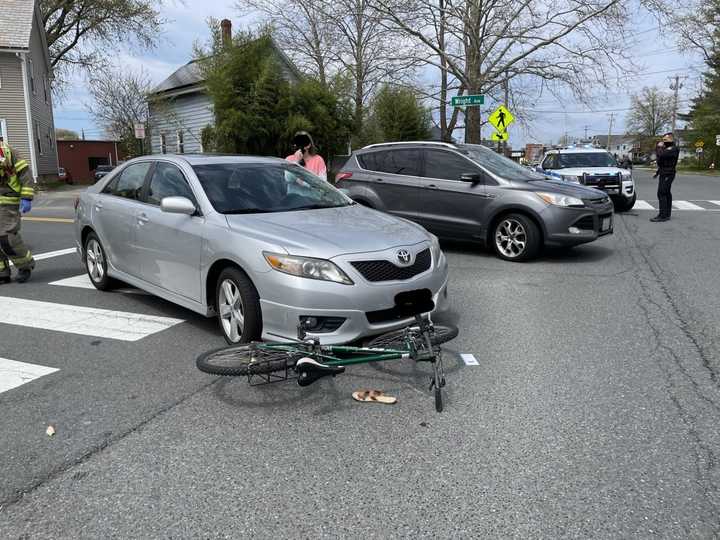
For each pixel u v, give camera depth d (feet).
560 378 14.24
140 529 8.80
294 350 12.98
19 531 8.79
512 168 31.40
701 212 49.29
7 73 87.25
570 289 23.13
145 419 12.30
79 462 10.68
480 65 78.74
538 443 11.15
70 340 17.38
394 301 14.47
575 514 9.03
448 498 9.46
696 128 199.82
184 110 113.80
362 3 78.23
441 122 110.83
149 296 22.52
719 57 179.63
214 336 17.61
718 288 22.85
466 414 12.37
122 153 146.20
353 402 12.98
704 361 15.25
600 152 55.06
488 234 29.63
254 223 15.76
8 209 23.95
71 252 32.07
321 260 14.05
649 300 21.29
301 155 30.04
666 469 10.23
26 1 93.15
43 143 102.68
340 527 8.79
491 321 18.98
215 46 74.18
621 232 38.19
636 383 13.91
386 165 33.04
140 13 113.60
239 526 8.84
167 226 17.84
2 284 24.77
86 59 119.14
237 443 11.28
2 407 12.94
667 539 8.47
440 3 77.82
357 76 106.32
